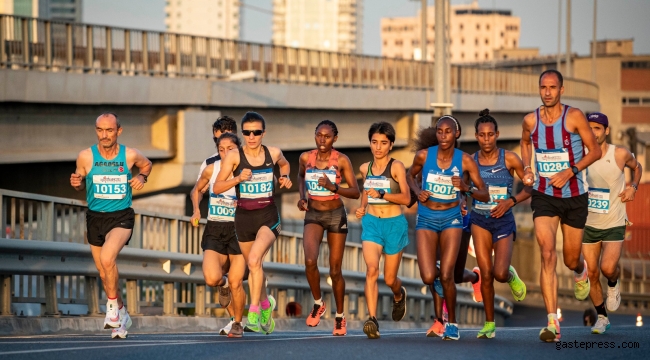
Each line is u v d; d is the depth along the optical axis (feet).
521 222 242.78
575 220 39.27
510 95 186.70
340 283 45.09
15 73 88.22
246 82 116.57
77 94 94.68
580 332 47.52
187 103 108.68
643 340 39.04
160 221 58.95
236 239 43.86
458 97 162.30
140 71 105.09
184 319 57.11
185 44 111.45
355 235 180.55
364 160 151.53
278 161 42.24
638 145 346.74
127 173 40.78
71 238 52.42
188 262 58.54
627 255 190.08
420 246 41.47
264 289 45.14
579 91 237.86
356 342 38.37
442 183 41.01
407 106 149.07
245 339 39.93
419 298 90.43
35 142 93.25
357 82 139.64
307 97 127.03
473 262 173.27
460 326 98.53
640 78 389.80
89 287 51.08
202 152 111.24
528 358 32.30
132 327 51.75
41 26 93.35
